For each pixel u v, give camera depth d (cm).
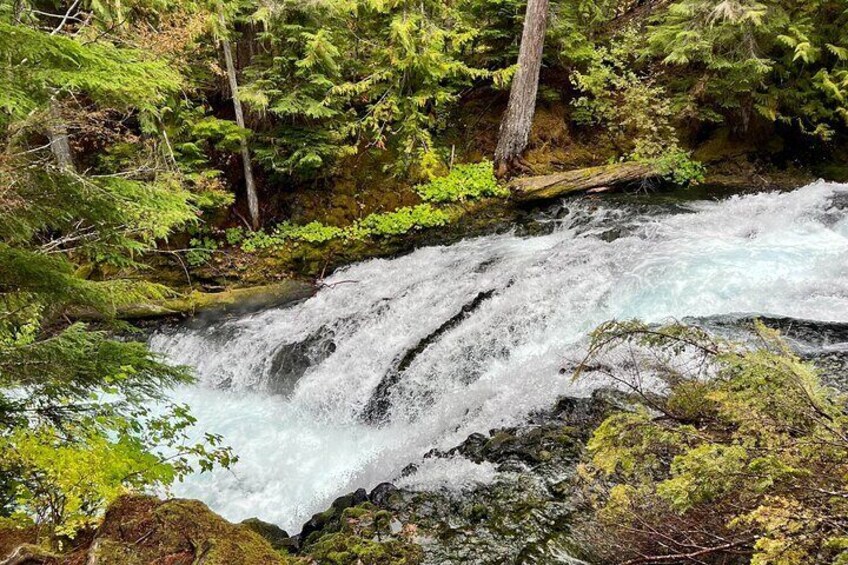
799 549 162
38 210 314
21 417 322
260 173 1138
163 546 205
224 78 1107
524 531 319
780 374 231
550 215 1082
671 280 644
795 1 1106
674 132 1219
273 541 362
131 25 755
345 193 1136
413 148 1158
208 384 785
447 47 1198
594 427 421
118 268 934
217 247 1050
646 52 1216
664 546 206
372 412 634
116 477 265
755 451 204
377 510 360
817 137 1231
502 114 1310
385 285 912
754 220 850
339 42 1079
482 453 426
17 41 259
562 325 646
